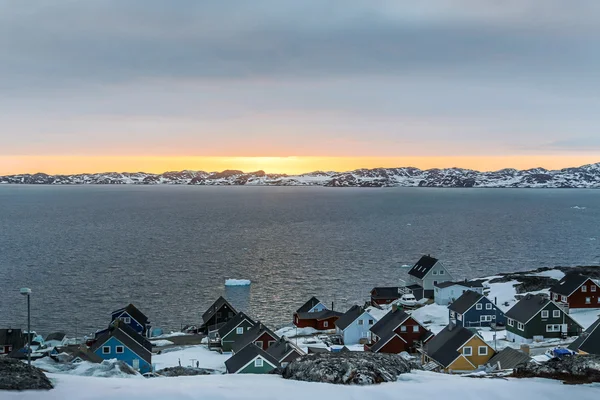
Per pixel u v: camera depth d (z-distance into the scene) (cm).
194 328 8256
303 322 8031
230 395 1814
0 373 1864
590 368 2145
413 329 6309
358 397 1823
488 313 7412
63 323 8400
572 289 7794
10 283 10988
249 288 10925
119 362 3662
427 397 1839
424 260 10506
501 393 1897
